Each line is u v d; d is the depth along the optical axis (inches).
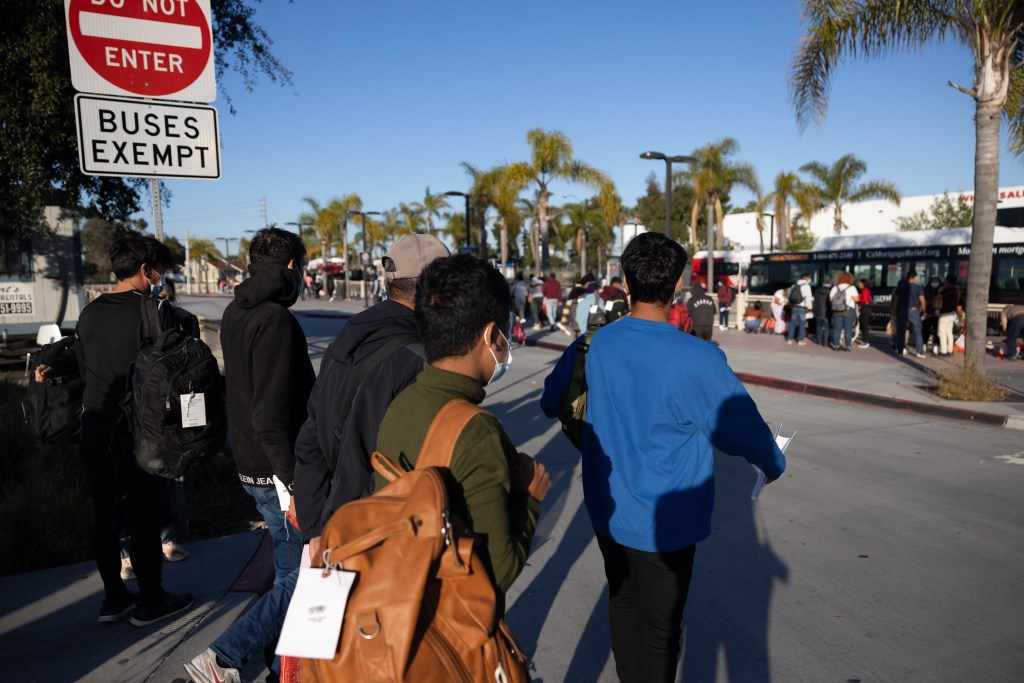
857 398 381.7
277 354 98.3
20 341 423.2
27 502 177.6
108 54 163.8
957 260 717.3
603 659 127.5
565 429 105.3
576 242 2121.1
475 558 55.4
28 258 423.8
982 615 142.3
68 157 343.9
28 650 122.3
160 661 119.0
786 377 441.1
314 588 52.2
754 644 131.9
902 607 145.9
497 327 66.1
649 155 810.8
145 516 127.3
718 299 831.7
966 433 302.2
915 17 374.0
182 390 116.0
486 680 56.0
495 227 1434.5
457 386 64.6
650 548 86.2
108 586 130.1
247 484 108.2
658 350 85.1
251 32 390.3
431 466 59.8
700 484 86.5
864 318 628.7
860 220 1926.7
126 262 127.0
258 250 102.3
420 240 87.3
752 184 1196.5
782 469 85.0
